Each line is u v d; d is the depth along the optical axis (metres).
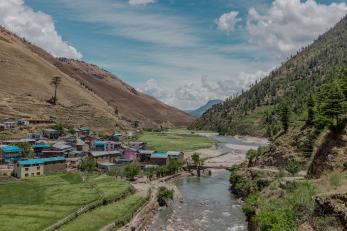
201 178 153.88
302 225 53.59
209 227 85.94
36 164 126.50
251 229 81.56
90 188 109.56
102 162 160.75
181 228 85.62
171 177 150.88
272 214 64.38
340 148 80.38
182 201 111.50
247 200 94.75
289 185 79.50
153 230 84.69
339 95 86.31
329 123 88.06
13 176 123.06
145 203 100.38
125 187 112.19
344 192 49.91
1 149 145.75
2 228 71.75
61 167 136.25
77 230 74.44
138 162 173.75
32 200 93.62
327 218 49.00
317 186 68.12
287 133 128.38
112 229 76.94
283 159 117.56
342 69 111.88
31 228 72.62
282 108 137.38
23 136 192.25
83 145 181.62
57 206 89.06
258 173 112.69
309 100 120.50
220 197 117.88
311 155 108.31
